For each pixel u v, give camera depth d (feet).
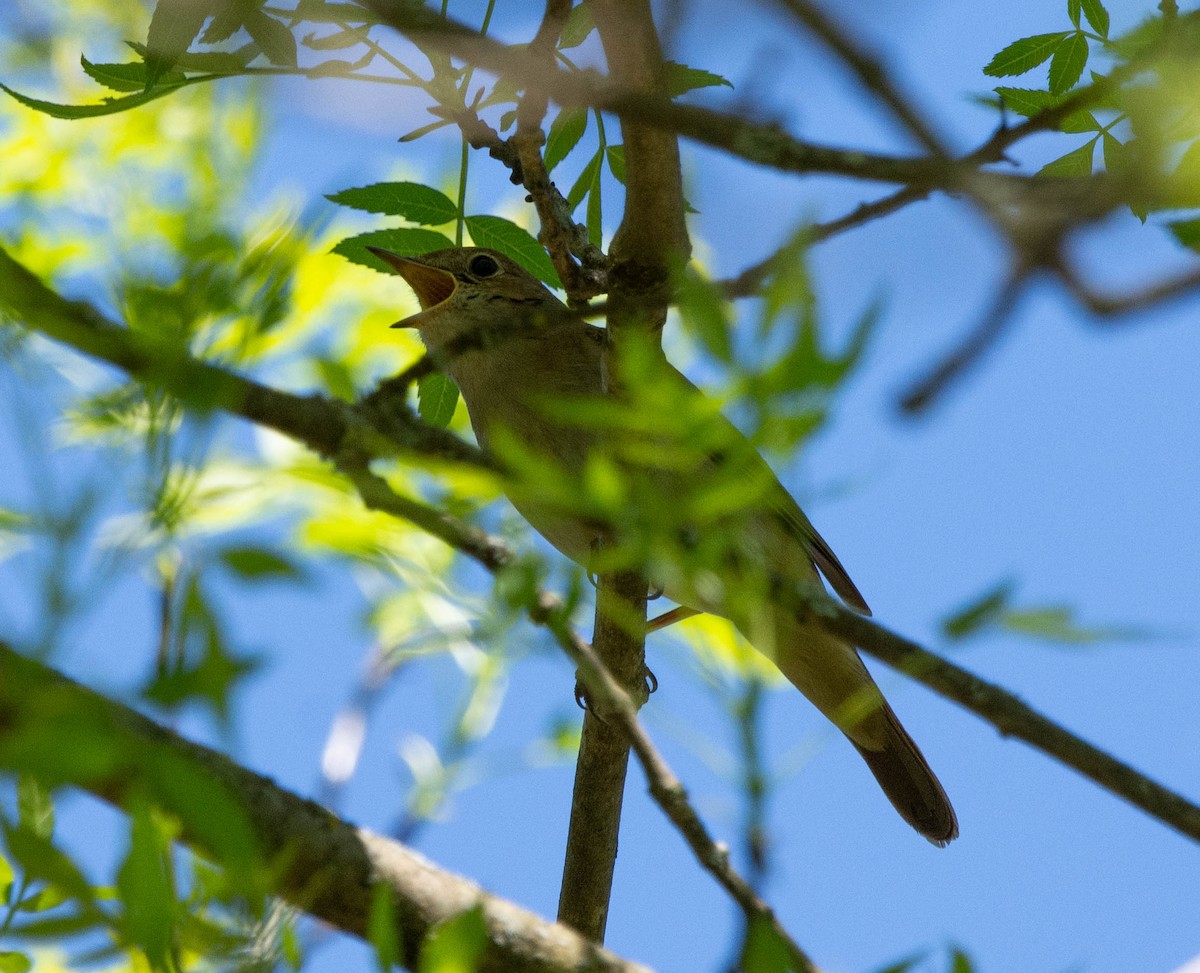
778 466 7.30
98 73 13.70
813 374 7.10
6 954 8.20
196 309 7.93
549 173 16.89
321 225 9.33
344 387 11.09
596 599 15.38
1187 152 10.98
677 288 7.55
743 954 8.27
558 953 12.44
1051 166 15.40
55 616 6.65
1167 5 13.34
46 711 6.45
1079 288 9.16
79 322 8.07
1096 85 11.84
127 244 8.86
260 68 13.34
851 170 10.19
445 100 15.26
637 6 11.99
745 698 8.68
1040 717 10.12
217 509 16.31
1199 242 10.96
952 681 10.05
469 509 10.11
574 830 19.27
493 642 8.74
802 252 7.29
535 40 13.56
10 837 7.27
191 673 6.45
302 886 11.62
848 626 9.45
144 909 7.06
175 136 21.13
